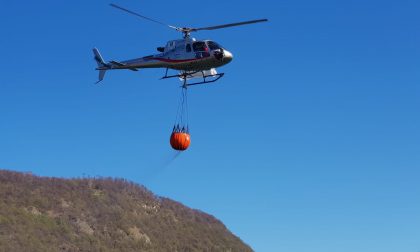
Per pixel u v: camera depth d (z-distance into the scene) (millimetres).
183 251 70875
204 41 37219
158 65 38531
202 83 37750
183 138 33656
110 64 42438
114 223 69062
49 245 58344
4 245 54344
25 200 65688
